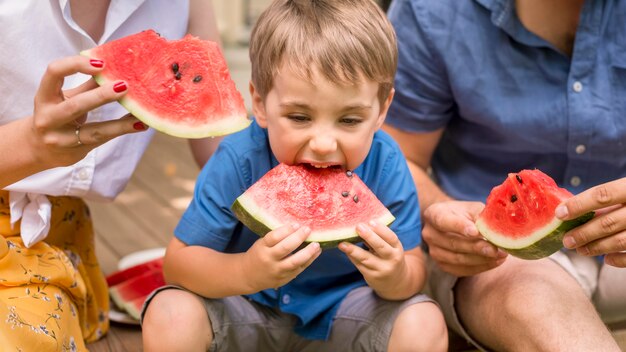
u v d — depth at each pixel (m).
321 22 1.04
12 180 1.04
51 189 1.17
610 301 1.28
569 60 1.24
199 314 1.10
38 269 1.13
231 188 1.13
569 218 1.01
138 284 1.39
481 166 1.35
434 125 1.32
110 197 1.23
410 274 1.11
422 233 1.23
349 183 1.07
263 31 1.08
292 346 1.20
